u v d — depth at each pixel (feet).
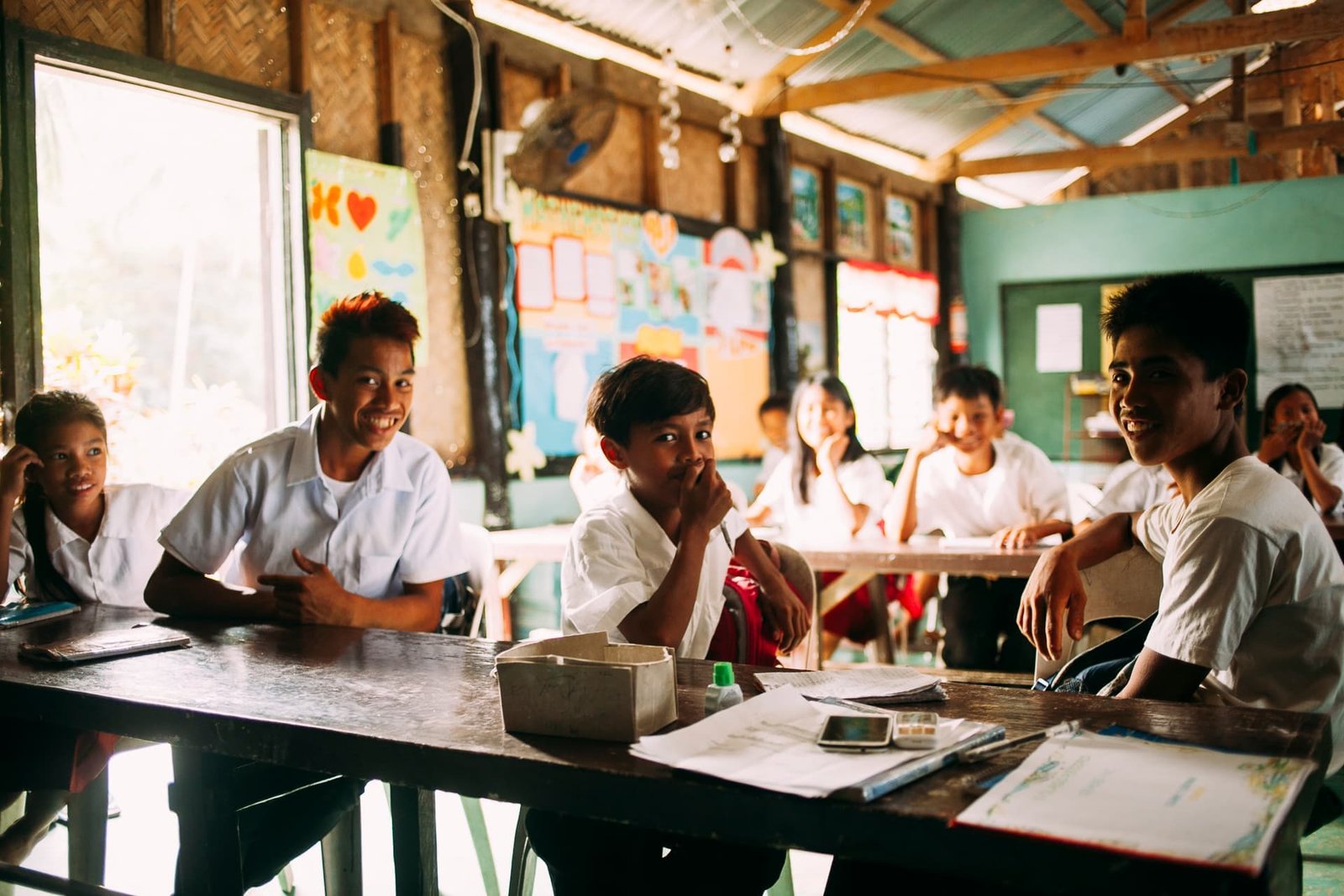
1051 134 33.01
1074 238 30.63
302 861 9.30
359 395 6.93
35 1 11.80
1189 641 4.99
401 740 4.22
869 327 29.22
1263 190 28.37
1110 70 28.76
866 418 29.17
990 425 13.20
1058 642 6.13
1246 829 2.98
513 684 4.26
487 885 7.88
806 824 3.40
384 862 9.25
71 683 5.37
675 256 21.85
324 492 7.38
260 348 15.03
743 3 20.38
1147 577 6.65
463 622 8.89
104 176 17.22
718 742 3.94
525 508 17.97
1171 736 3.96
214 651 6.05
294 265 14.57
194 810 5.14
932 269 32.45
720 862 4.83
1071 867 2.98
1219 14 27.86
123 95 14.65
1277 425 14.76
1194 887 2.80
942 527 13.93
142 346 19.66
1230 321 5.16
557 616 17.99
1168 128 34.32
